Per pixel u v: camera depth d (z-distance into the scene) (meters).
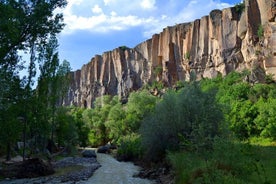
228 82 109.75
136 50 174.88
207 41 138.75
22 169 31.56
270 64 109.50
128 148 51.97
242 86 90.94
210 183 16.22
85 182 27.81
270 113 65.38
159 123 36.12
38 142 50.09
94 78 198.25
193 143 27.17
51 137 61.38
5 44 25.62
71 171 36.03
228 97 87.00
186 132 31.53
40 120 45.44
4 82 26.84
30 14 27.52
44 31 28.27
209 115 31.02
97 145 108.75
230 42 126.50
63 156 59.06
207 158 21.39
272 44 111.56
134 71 172.12
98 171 36.19
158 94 140.12
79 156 60.47
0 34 25.12
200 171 19.42
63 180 28.91
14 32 25.11
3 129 27.94
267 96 89.25
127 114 88.88
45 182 27.77
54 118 63.19
